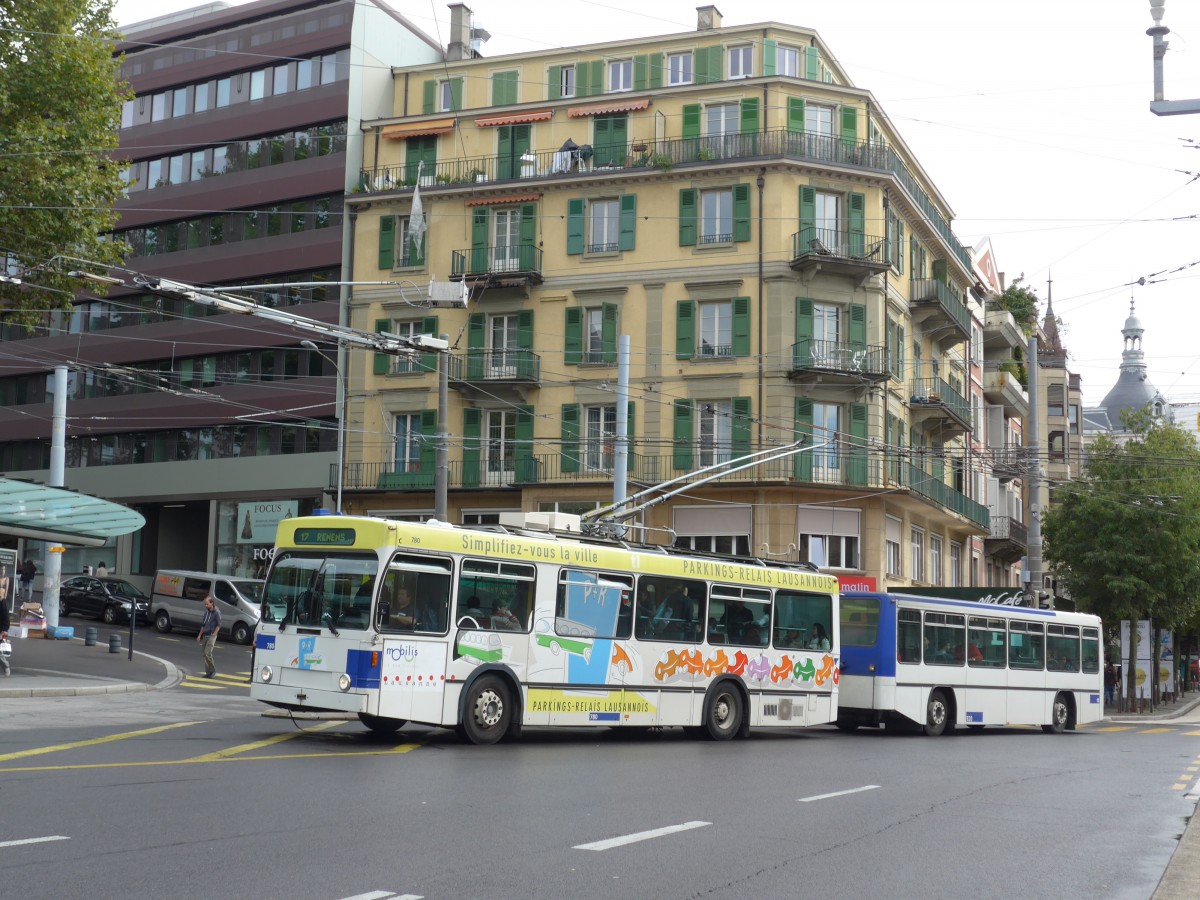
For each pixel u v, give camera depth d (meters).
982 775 17.25
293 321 22.95
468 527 19.00
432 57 56.94
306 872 8.30
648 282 45.34
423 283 48.38
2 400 61.75
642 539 44.09
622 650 20.34
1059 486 54.16
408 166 49.78
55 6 28.97
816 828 11.34
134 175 57.91
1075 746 25.16
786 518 43.00
